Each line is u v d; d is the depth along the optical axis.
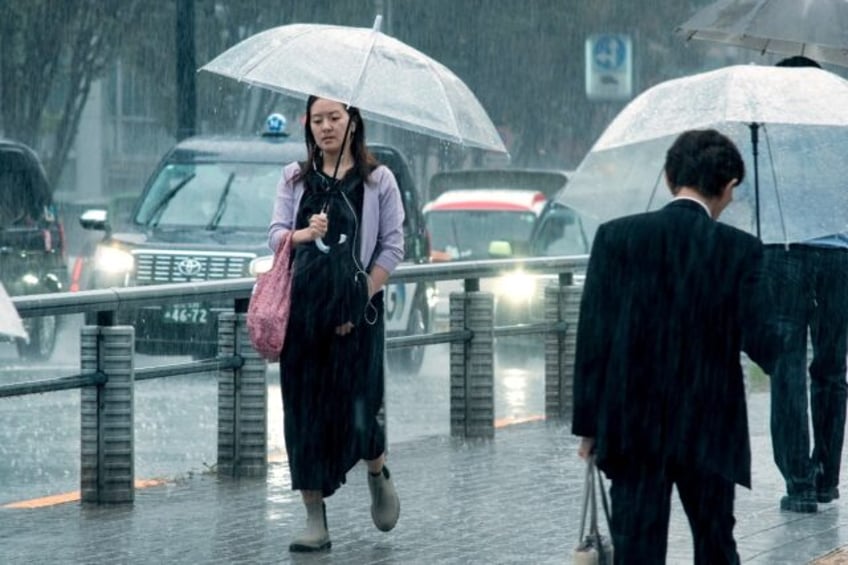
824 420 15.70
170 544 14.01
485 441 20.34
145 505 15.89
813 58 16.09
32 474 18.84
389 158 31.44
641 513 10.28
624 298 10.26
